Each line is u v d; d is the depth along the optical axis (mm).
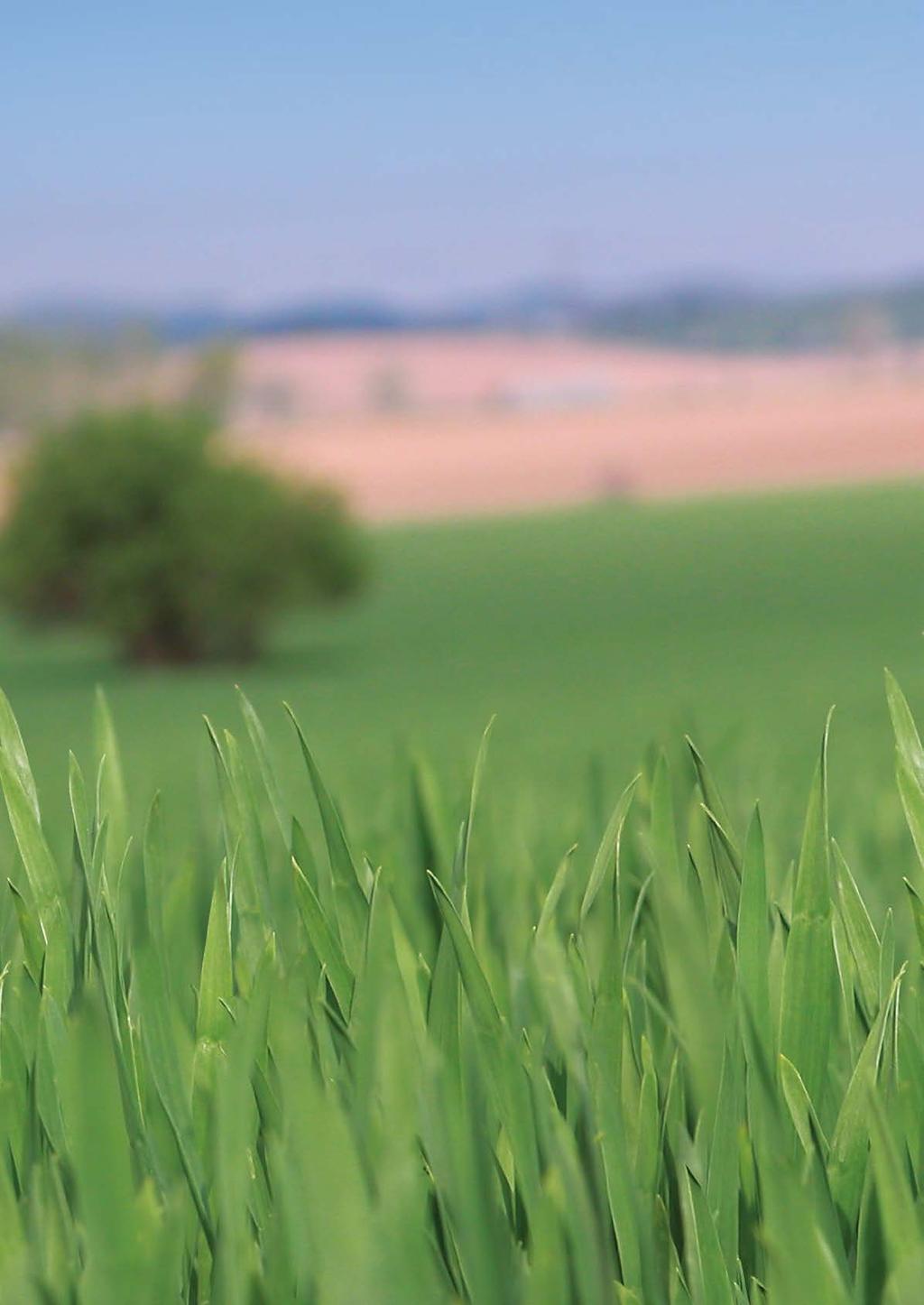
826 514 83062
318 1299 623
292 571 38719
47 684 37938
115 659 41594
